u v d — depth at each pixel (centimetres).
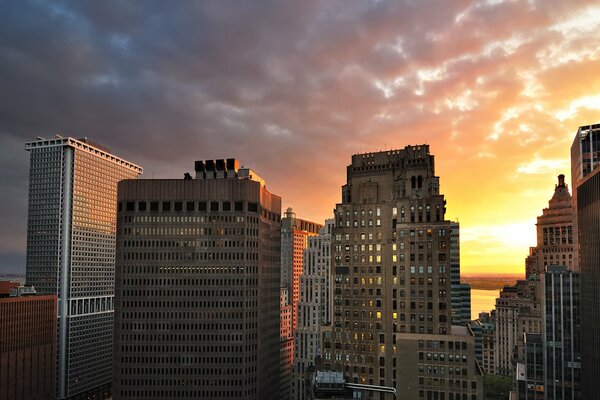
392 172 18888
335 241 18775
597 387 16475
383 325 17700
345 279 18475
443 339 16388
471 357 16088
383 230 18112
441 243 17138
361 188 19025
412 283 17350
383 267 17938
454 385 16150
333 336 18412
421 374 16512
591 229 17050
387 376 17462
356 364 17962
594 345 16862
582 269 18688
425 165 18400
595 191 16500
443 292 16975
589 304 17562
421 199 17612
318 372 17500
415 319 17200
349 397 17300
